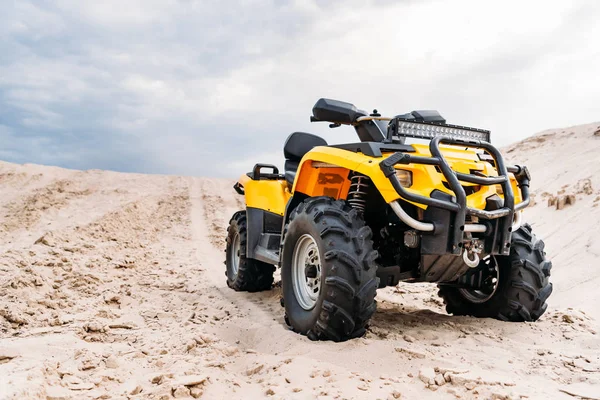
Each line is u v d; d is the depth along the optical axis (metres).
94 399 2.50
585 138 16.06
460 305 4.61
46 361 2.96
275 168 5.64
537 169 14.24
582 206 8.59
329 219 3.54
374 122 4.29
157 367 3.04
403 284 6.38
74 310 4.59
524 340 3.74
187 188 20.78
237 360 3.27
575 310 4.49
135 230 11.55
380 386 2.72
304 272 3.92
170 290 5.94
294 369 2.94
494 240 3.61
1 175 20.09
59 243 8.23
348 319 3.37
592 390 2.69
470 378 2.74
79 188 18.73
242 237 5.77
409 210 3.83
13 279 5.10
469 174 3.62
